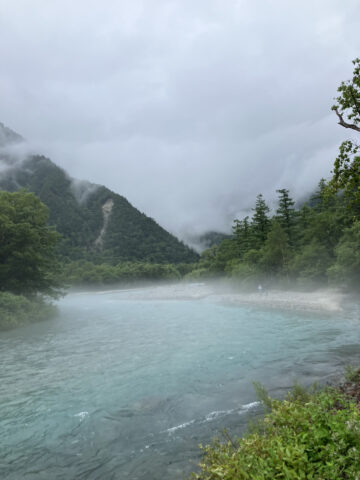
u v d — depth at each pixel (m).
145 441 7.06
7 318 24.77
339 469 3.58
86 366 13.80
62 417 8.69
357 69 9.53
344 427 4.14
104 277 127.56
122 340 19.50
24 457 6.68
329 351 14.06
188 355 14.93
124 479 5.68
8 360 15.16
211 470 4.18
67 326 26.23
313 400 6.66
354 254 34.28
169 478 5.55
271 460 3.84
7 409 9.36
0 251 32.25
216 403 9.02
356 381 8.91
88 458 6.52
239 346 16.28
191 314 32.38
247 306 36.47
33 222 36.50
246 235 74.38
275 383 10.28
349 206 10.52
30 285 34.22
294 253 50.72
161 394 10.05
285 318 25.61
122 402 9.55
